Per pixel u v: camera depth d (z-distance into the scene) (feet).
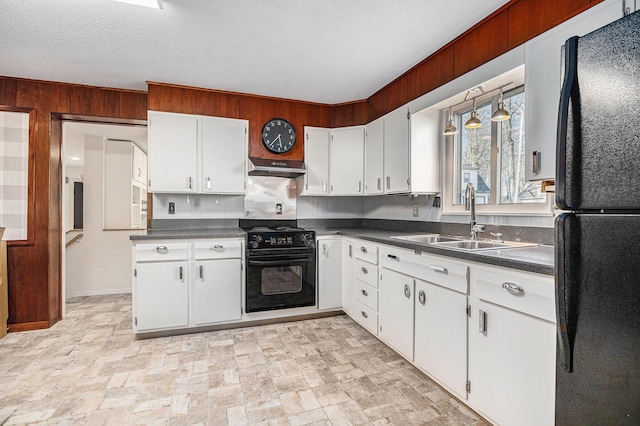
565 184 3.07
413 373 7.07
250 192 11.63
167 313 8.96
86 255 13.48
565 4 5.25
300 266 10.25
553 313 4.15
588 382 2.99
